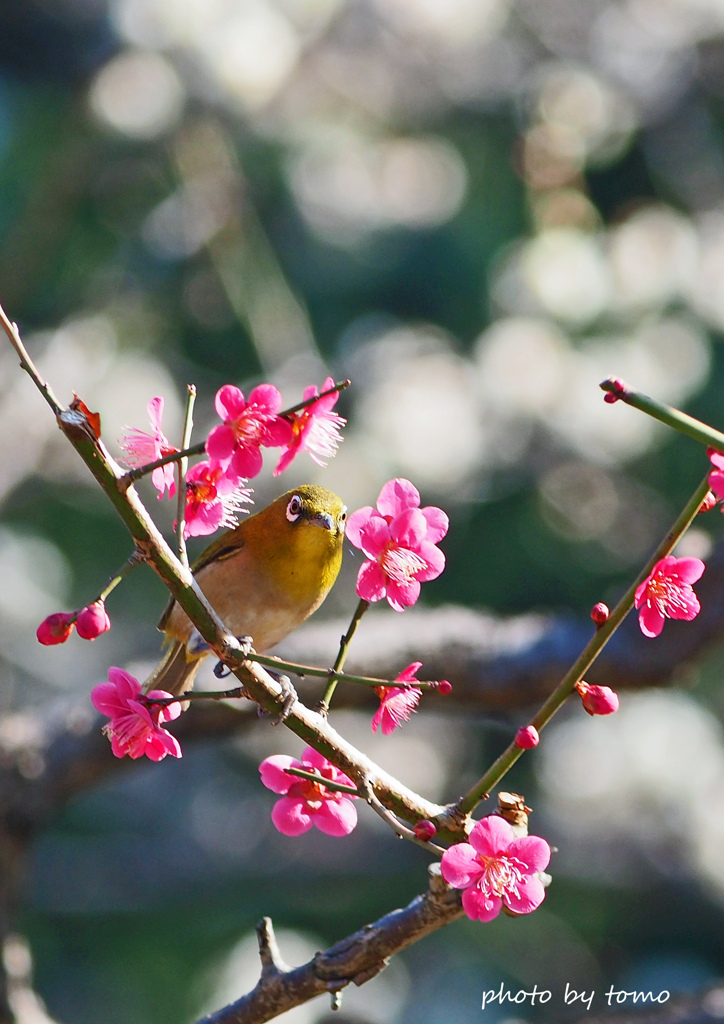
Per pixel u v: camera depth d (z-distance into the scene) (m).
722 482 3.01
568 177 12.52
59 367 13.09
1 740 7.29
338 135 14.44
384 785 3.35
